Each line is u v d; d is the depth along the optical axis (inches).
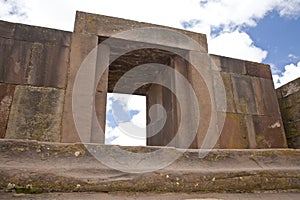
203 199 84.9
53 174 80.9
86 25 168.1
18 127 133.8
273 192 97.0
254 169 103.0
